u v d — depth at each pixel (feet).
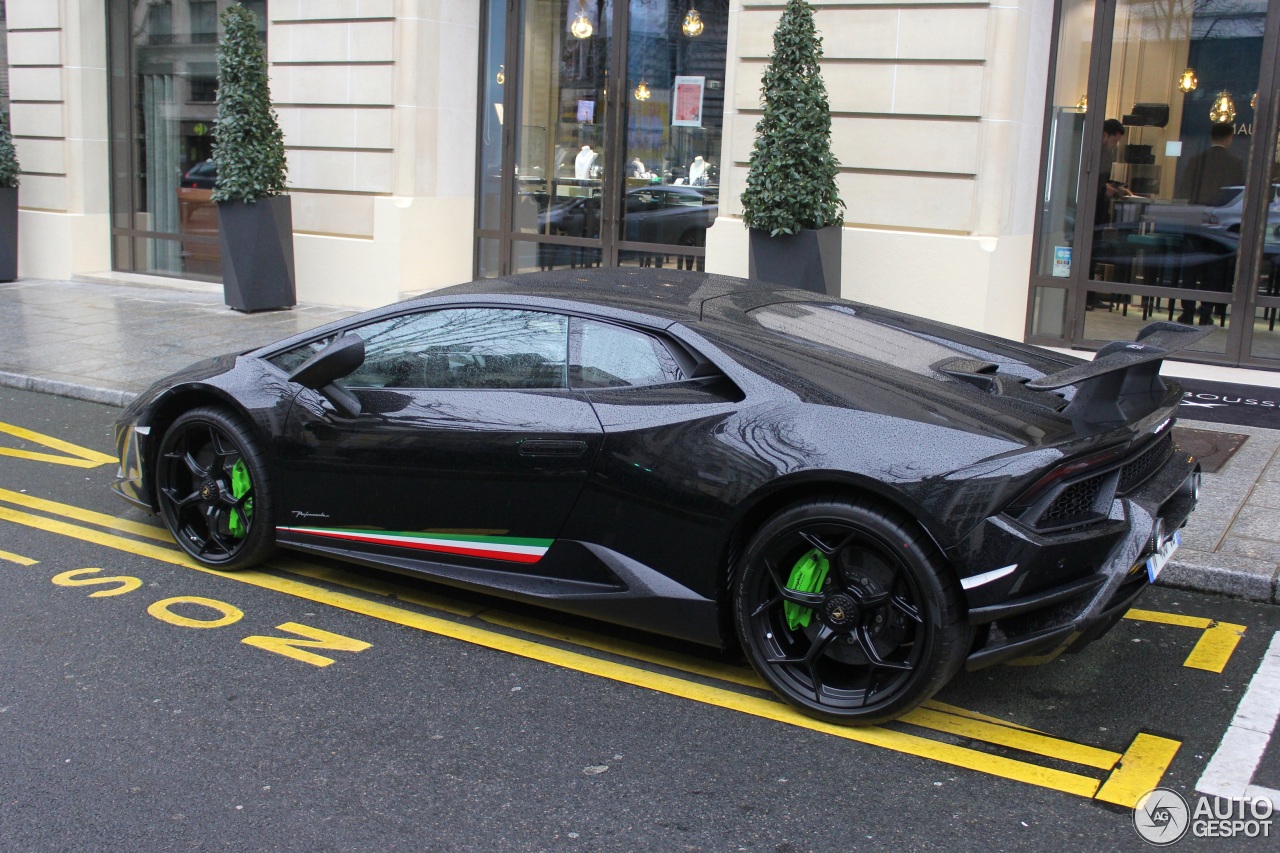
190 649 13.67
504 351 14.03
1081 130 31.35
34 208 48.14
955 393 12.28
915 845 9.86
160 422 16.80
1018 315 31.96
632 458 12.75
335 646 13.89
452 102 40.24
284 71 40.93
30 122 47.73
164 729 11.66
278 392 15.43
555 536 13.43
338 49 39.68
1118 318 31.58
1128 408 12.42
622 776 10.95
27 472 21.35
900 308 30.76
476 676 13.15
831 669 12.46
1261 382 28.63
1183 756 11.47
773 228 28.76
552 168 40.22
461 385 14.24
